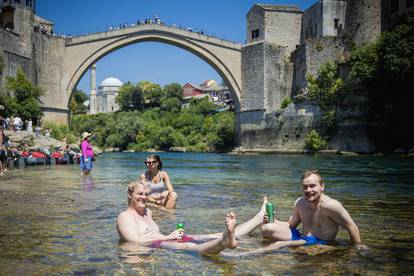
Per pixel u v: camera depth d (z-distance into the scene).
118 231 5.58
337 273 4.21
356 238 5.43
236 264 4.49
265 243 5.45
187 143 78.62
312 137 44.97
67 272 4.20
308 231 5.69
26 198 9.25
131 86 115.81
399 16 41.59
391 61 36.69
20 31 42.47
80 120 100.38
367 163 26.19
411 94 37.56
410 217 7.31
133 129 83.12
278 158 37.56
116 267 4.37
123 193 10.30
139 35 54.06
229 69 57.41
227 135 64.88
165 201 8.41
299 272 4.23
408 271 4.27
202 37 56.22
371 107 40.53
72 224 6.50
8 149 19.69
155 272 4.21
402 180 14.64
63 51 50.75
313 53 49.66
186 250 5.04
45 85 48.22
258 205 8.66
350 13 47.66
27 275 4.11
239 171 20.42
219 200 9.45
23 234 5.80
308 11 54.62
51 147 26.02
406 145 38.78
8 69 38.62
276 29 55.84
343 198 9.86
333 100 43.94
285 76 55.16
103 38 52.59
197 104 98.38
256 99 55.34
